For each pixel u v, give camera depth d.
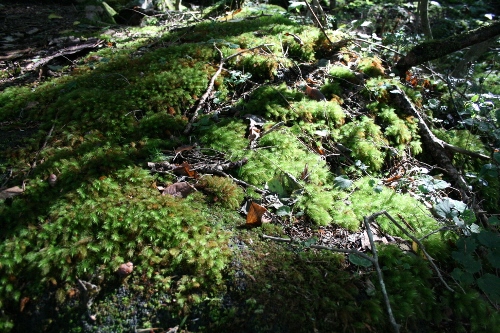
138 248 2.00
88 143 2.60
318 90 3.25
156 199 2.20
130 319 1.82
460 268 2.19
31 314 1.84
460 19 7.12
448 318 1.96
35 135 2.72
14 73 3.76
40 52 4.25
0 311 1.83
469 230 2.18
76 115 2.83
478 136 3.33
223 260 1.96
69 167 2.38
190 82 3.22
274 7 5.82
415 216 2.41
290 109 3.04
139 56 3.88
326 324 1.79
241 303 1.84
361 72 3.63
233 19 4.93
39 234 2.02
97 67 3.62
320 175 2.56
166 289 1.88
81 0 6.89
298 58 3.82
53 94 3.15
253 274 1.93
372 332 1.79
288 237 2.16
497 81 4.80
